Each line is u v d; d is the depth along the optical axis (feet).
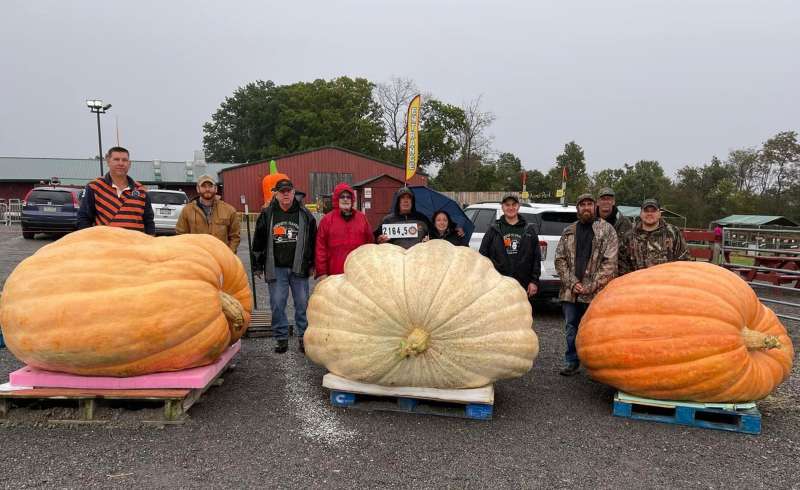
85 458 10.14
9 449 10.44
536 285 17.54
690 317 12.00
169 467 9.87
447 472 9.95
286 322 17.93
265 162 99.14
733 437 11.87
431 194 20.18
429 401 13.32
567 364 16.25
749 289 12.82
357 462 10.26
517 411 13.21
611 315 13.00
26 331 10.98
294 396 13.78
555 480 9.75
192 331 11.78
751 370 11.93
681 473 10.14
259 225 17.95
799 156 164.66
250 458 10.31
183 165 138.21
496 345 11.91
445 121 181.27
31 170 128.77
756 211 134.62
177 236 13.46
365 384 12.80
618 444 11.37
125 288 11.27
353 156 104.17
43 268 11.33
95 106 87.66
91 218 16.30
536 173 213.87
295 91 177.47
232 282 13.97
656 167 209.67
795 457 10.92
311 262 18.34
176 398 11.56
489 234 17.97
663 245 15.93
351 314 12.27
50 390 11.69
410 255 12.71
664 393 12.32
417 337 11.55
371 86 180.65
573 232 16.08
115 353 11.12
